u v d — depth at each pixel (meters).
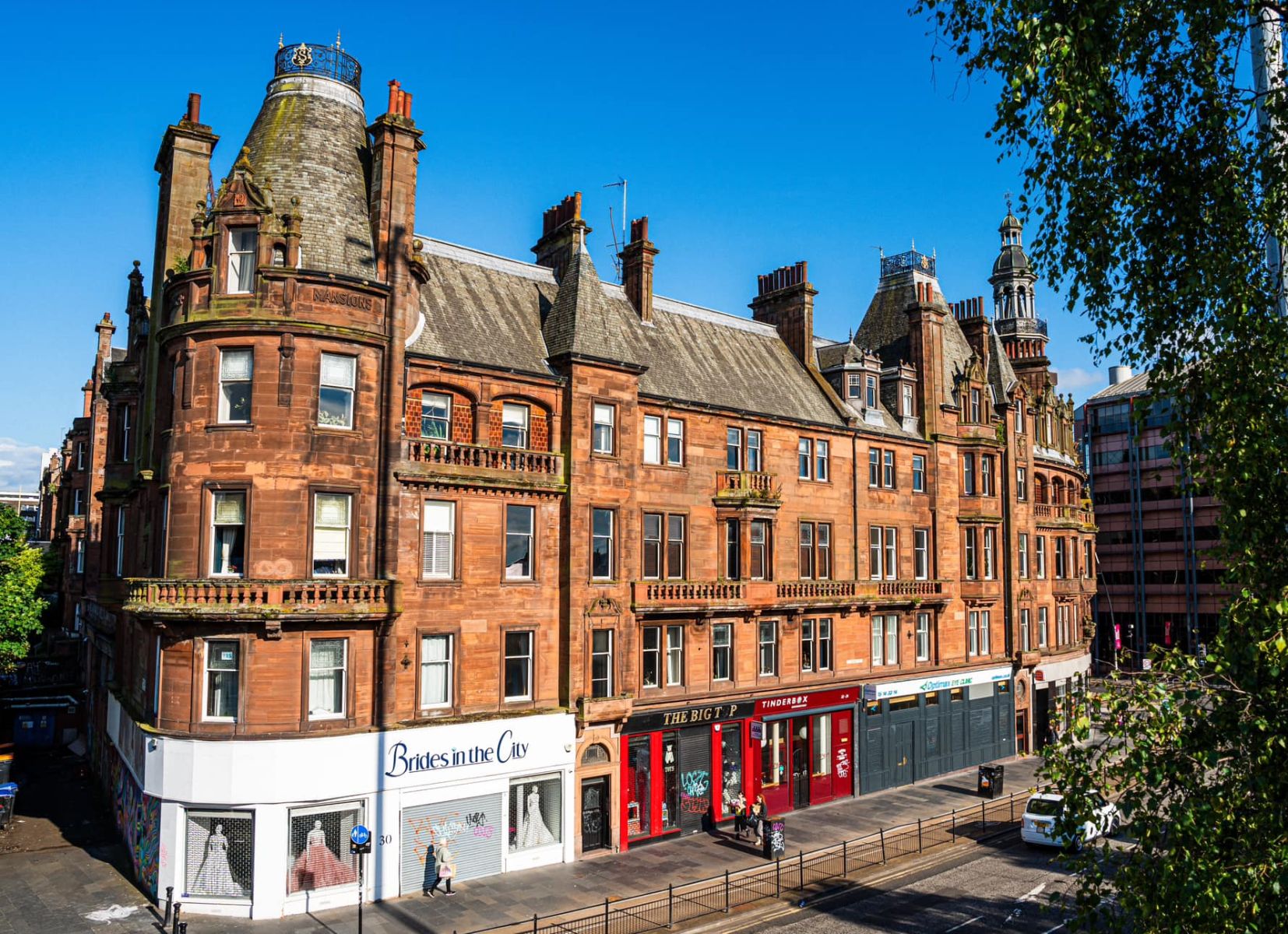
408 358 27.38
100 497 34.78
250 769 23.88
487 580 28.39
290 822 24.38
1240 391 11.72
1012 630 48.34
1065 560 55.41
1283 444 11.12
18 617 45.31
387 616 25.59
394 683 26.16
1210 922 10.28
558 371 31.08
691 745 33.53
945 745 44.31
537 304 33.41
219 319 24.88
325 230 26.62
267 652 24.34
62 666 58.72
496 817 27.84
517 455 29.17
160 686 25.02
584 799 30.30
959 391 47.25
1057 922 23.92
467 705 27.72
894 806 37.56
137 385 34.03
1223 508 12.09
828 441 40.41
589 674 30.20
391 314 26.88
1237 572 11.86
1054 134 12.40
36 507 137.50
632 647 31.50
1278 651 10.27
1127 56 12.27
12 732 45.50
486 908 24.86
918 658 43.81
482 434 28.77
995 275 60.97
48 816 32.97
